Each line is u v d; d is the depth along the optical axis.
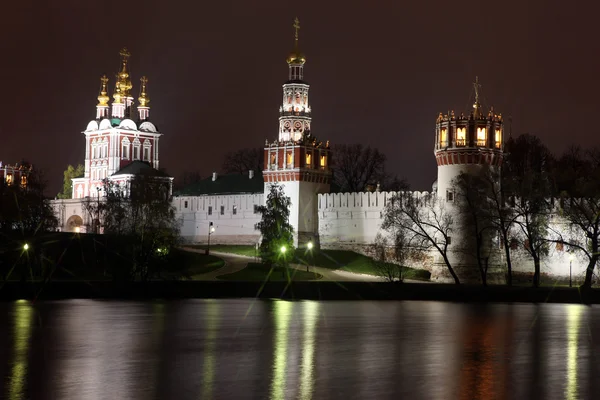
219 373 54.44
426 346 67.69
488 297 122.56
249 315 91.69
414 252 159.62
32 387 49.56
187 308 100.44
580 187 136.12
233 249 188.38
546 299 120.31
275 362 58.94
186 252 174.88
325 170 190.50
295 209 184.12
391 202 155.62
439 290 125.19
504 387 50.78
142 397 47.09
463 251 146.50
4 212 141.38
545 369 57.19
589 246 134.38
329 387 50.12
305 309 100.62
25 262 127.31
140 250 130.12
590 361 60.69
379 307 105.38
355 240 177.75
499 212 132.00
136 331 75.75
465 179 136.12
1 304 104.88
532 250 129.50
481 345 68.56
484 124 154.12
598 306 110.69
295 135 193.62
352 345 67.81
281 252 150.88
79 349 64.50
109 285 124.06
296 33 197.75
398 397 47.62
